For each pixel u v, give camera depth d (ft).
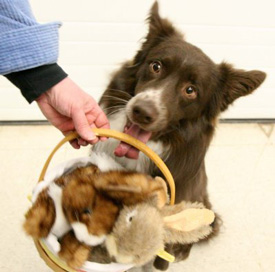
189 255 6.34
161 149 5.06
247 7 7.26
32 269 5.75
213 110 4.99
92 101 4.07
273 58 8.27
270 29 7.69
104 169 3.83
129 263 3.19
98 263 3.25
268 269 6.31
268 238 6.77
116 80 5.09
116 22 7.18
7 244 5.99
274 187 7.82
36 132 8.30
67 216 3.37
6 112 8.29
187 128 4.97
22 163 7.47
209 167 8.10
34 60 3.50
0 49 3.36
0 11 3.35
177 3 7.02
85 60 7.75
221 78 4.85
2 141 7.97
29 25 3.47
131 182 3.52
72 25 7.09
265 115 9.62
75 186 3.48
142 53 5.02
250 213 7.18
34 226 3.27
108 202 3.41
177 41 4.71
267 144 9.01
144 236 3.04
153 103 4.31
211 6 7.16
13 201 6.67
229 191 7.60
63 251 3.22
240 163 8.32
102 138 3.96
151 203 3.34
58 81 3.75
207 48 7.90
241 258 6.41
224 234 6.73
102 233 3.28
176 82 4.57
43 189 3.52
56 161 7.62
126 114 4.50
